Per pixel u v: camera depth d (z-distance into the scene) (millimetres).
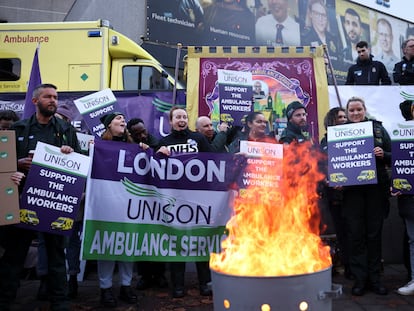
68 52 7578
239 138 4934
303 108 4730
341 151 4191
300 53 6250
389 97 6285
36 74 5328
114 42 7672
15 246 3586
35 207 3451
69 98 6285
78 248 4453
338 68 17078
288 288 2230
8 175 3268
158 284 4781
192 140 4426
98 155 4090
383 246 5738
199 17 12359
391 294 4293
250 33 13859
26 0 16594
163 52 11273
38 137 3666
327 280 2424
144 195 4133
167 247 4109
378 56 19016
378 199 4281
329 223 5406
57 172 3520
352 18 17859
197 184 4207
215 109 6066
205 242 4156
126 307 3992
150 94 6336
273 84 6172
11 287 3561
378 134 4379
